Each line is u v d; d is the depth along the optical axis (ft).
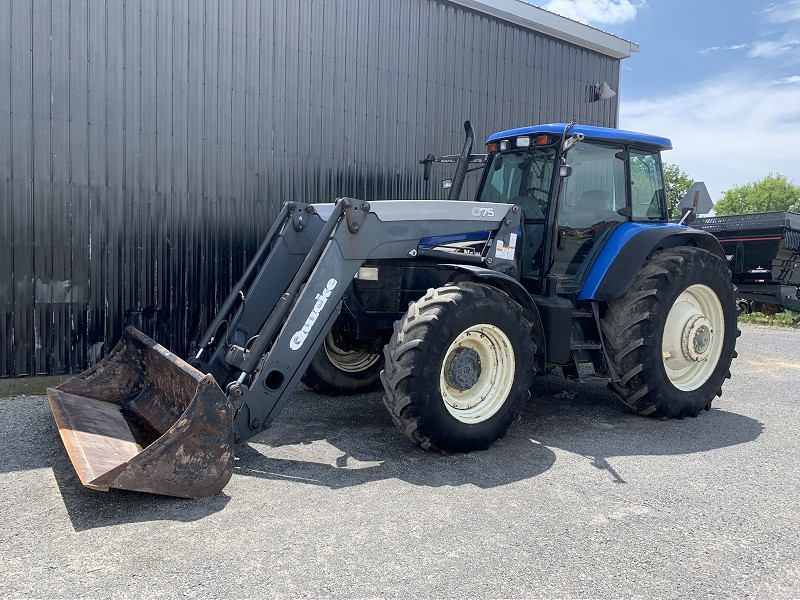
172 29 18.40
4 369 16.63
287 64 20.68
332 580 7.36
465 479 10.78
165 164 18.57
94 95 17.33
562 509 9.55
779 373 21.81
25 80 16.38
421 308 11.65
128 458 10.08
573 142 13.88
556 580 7.47
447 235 13.17
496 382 12.62
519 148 15.29
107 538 8.40
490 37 26.22
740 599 7.15
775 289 42.16
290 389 11.30
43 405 15.52
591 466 11.55
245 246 20.18
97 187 17.56
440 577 7.47
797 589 7.39
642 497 10.07
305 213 14.87
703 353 15.25
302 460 11.71
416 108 24.11
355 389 17.40
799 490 10.48
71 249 17.31
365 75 22.59
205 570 7.56
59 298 17.24
